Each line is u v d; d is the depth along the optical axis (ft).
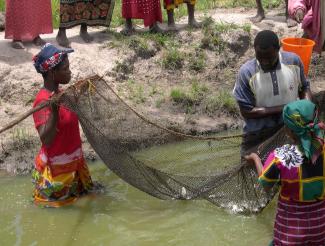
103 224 19.40
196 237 18.67
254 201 19.20
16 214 19.86
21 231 18.89
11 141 24.11
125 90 29.14
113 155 19.98
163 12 36.70
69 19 30.19
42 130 19.21
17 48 29.27
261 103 18.07
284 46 25.14
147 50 31.32
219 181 18.98
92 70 29.63
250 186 18.71
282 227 14.74
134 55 30.96
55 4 35.63
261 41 17.04
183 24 34.42
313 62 32.40
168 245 18.26
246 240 18.47
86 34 31.53
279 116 18.37
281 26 34.71
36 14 29.27
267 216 19.71
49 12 29.76
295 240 14.56
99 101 19.90
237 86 18.30
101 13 31.30
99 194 21.17
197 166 20.52
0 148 23.77
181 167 20.63
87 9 30.81
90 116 19.57
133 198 21.02
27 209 20.18
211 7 38.81
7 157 23.44
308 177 14.10
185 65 31.37
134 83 29.89
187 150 21.30
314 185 14.15
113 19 35.17
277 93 17.90
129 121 20.48
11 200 20.79
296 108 13.82
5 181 22.16
